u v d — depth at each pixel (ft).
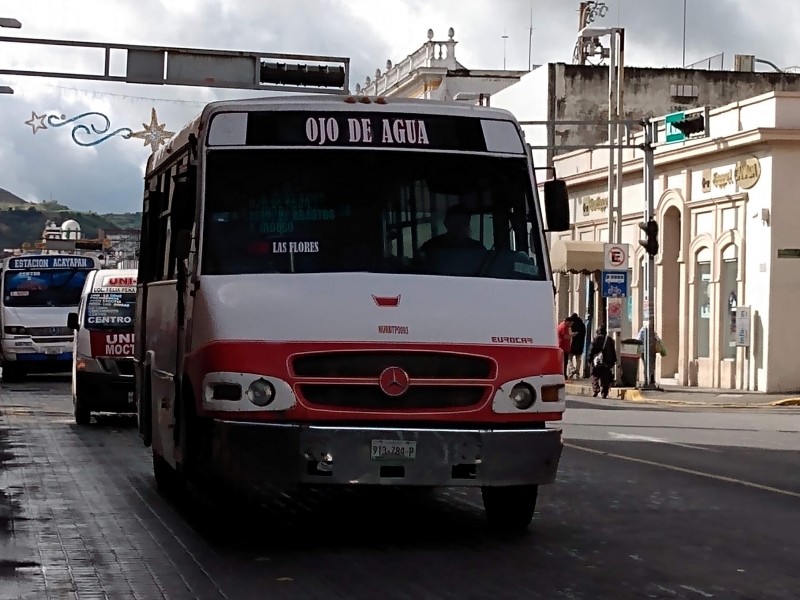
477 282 33.50
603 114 178.91
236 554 32.65
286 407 31.42
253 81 96.63
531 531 36.35
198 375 33.04
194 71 96.12
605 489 46.01
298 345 31.68
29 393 106.93
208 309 32.78
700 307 131.03
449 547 33.58
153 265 45.29
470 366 32.24
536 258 34.40
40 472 50.60
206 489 45.06
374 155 34.45
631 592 28.09
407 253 33.73
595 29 127.65
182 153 39.01
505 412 32.30
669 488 46.44
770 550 33.42
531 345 32.86
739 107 123.34
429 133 34.81
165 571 30.48
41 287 132.05
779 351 117.50
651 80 179.93
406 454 31.40
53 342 131.03
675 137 114.73
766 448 64.39
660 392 117.29
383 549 33.27
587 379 142.41
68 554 32.83
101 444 62.08
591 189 156.56
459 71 224.53
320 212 33.91
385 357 31.78
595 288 148.15
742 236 122.11
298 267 33.32
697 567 31.04
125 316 72.08
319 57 96.94
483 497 36.76
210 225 33.81
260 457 31.35
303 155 34.32
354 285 32.86
